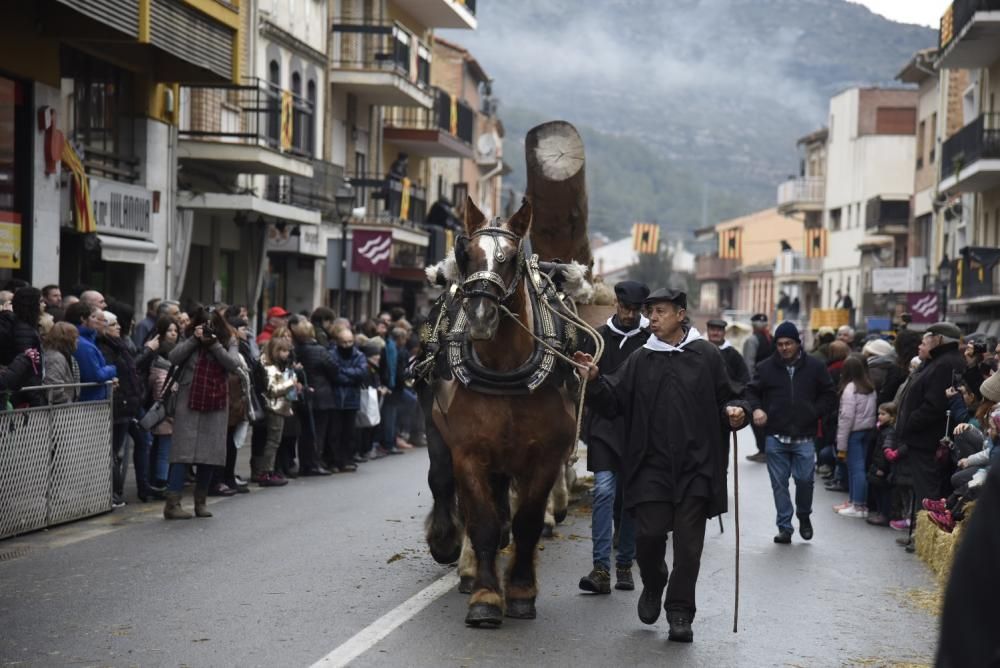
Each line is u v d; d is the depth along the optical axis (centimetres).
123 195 2272
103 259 2195
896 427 1307
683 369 859
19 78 1925
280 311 1841
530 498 871
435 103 4634
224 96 3017
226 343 1330
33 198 1950
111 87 2275
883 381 1648
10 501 1180
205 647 798
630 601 966
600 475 1000
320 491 1577
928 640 871
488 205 6988
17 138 1933
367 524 1297
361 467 1912
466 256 833
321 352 1786
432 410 933
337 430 1809
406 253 4475
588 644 830
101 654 779
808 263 7788
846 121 7075
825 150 7600
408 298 4847
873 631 895
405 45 4106
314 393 1777
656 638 852
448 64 6134
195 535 1216
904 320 2436
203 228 3000
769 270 9788
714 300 11688
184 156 2780
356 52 3969
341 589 974
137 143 2384
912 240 5375
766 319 2541
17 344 1224
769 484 1820
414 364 967
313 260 3691
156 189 2430
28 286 1244
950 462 1245
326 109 3856
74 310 1374
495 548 863
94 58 2205
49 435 1239
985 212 3934
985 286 3516
